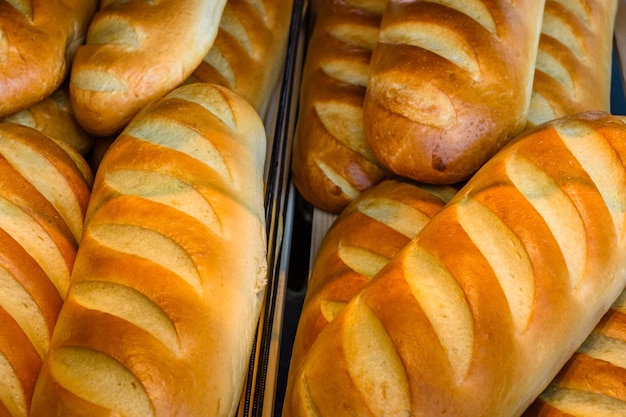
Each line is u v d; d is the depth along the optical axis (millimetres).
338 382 517
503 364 519
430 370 508
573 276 542
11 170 579
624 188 555
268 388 597
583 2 688
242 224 574
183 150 585
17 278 552
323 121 669
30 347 541
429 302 529
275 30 718
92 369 511
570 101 649
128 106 621
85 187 608
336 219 652
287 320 654
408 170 614
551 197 553
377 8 705
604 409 535
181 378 513
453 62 601
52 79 626
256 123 629
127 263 540
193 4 630
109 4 653
